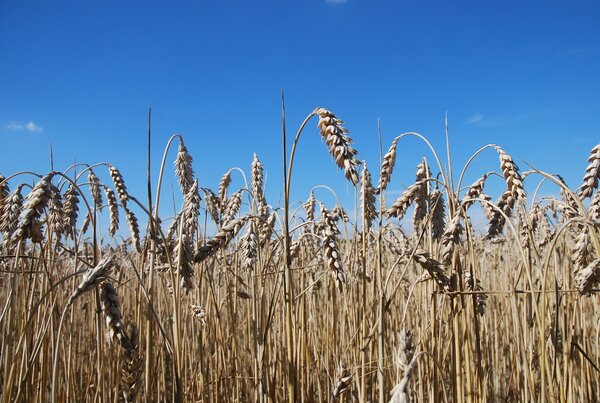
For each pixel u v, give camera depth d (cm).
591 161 55
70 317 92
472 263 66
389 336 95
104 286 54
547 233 82
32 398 67
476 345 67
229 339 95
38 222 49
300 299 85
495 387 106
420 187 63
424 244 82
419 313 97
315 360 82
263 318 77
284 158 60
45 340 67
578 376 85
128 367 53
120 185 81
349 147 53
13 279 58
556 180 57
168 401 90
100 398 77
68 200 74
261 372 68
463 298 65
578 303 89
